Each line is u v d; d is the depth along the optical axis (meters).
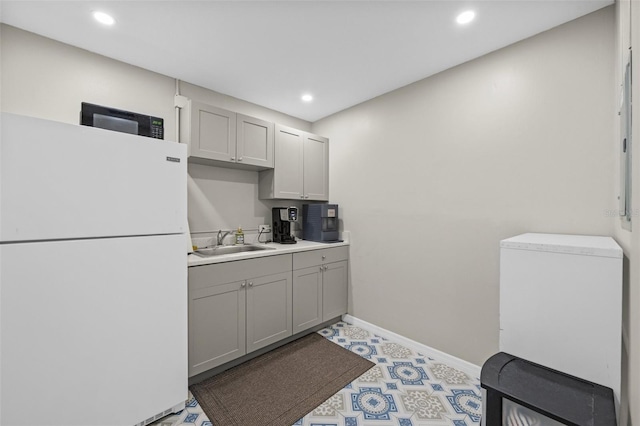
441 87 2.29
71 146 1.29
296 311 2.55
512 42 1.90
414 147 2.48
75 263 1.30
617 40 1.43
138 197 1.49
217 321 2.01
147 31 1.80
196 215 2.54
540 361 1.22
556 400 0.96
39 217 1.21
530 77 1.84
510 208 1.92
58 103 1.90
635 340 0.83
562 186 1.72
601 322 1.09
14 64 1.76
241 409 1.70
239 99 2.83
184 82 2.47
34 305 1.20
